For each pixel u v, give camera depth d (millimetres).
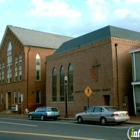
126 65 28812
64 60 35469
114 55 27969
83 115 21844
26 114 40406
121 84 28016
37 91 45281
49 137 12922
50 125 20359
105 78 28391
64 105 34688
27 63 44312
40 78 45750
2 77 51781
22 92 44281
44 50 46688
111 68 27656
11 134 14445
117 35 29828
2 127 18953
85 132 15078
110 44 28062
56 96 36656
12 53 48281
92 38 32531
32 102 44219
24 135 13922
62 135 13719
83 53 32000
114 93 27203
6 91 49750
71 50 34219
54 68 37781
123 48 28891
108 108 20422
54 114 27078
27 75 44125
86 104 30703
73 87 33344
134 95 27156
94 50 30266
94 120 20734
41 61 46062
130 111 28500
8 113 45625
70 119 26938
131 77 29016
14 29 49031
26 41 45812
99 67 29344
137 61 27125
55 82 37219
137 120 22281
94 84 29828
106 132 14906
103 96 28469
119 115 19578
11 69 48531
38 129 17266
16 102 46188
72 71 33875
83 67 31766
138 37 32688
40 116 27250
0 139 12430
